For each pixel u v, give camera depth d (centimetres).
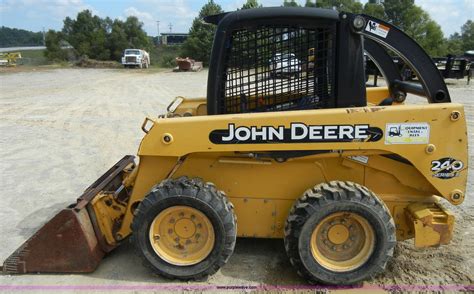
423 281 382
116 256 425
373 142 359
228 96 387
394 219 399
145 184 397
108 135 989
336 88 371
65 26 6172
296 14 362
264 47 376
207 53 4447
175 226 376
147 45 6278
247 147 363
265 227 405
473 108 1288
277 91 383
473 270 399
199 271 373
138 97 1686
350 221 365
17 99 1600
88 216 398
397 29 371
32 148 871
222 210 362
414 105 363
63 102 1527
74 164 761
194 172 396
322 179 393
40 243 388
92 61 4384
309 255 361
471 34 6981
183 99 506
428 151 361
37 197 602
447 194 369
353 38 363
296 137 359
